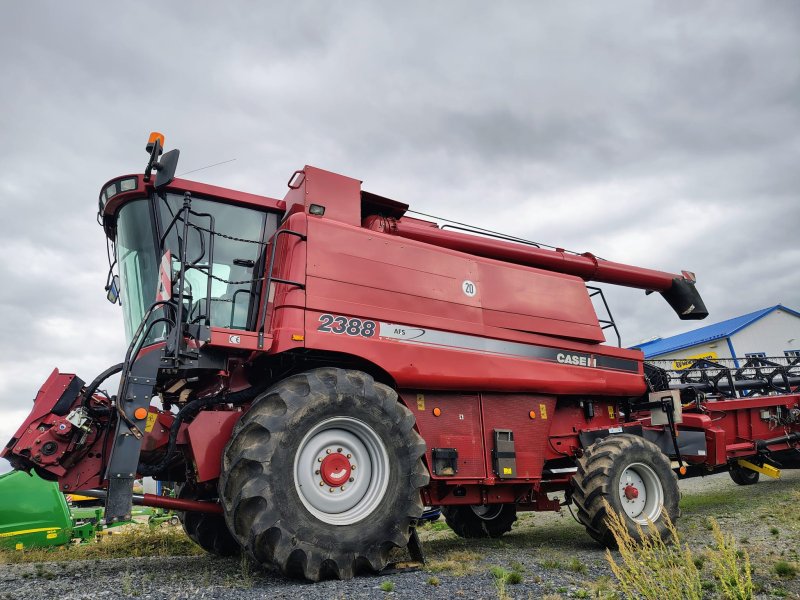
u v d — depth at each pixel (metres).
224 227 6.09
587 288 8.27
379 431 5.29
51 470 5.05
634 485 7.00
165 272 5.12
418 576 4.91
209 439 5.14
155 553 7.64
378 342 5.88
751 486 11.98
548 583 4.54
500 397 6.93
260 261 6.15
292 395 4.99
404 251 6.43
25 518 8.62
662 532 6.68
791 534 6.34
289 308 5.48
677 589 3.58
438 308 6.46
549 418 7.31
